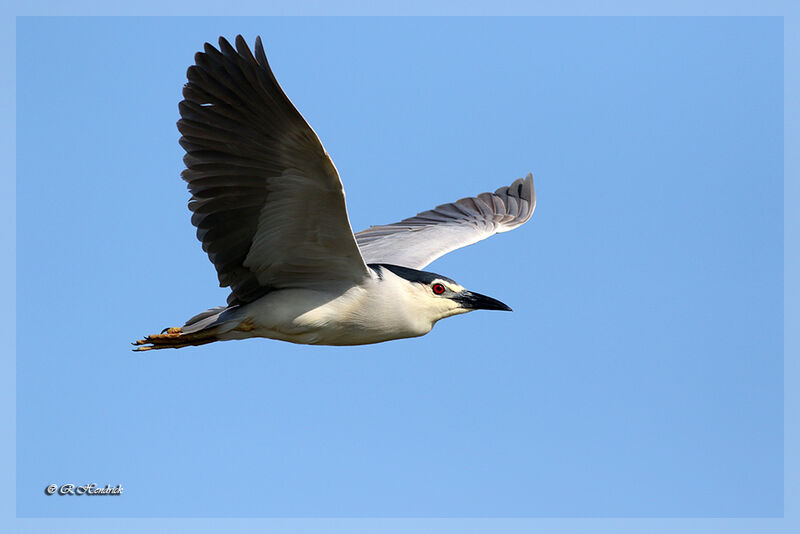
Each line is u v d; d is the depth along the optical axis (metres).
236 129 11.20
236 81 10.84
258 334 12.73
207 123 11.36
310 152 10.89
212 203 11.81
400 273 13.49
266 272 12.45
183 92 11.34
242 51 10.62
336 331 12.77
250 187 11.58
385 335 13.02
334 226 11.70
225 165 11.52
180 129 11.53
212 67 10.97
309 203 11.50
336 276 12.53
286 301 12.52
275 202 11.62
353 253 12.16
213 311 13.00
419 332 13.37
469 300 13.59
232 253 12.23
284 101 10.55
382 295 12.75
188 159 11.63
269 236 12.01
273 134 10.98
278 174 11.33
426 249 15.76
